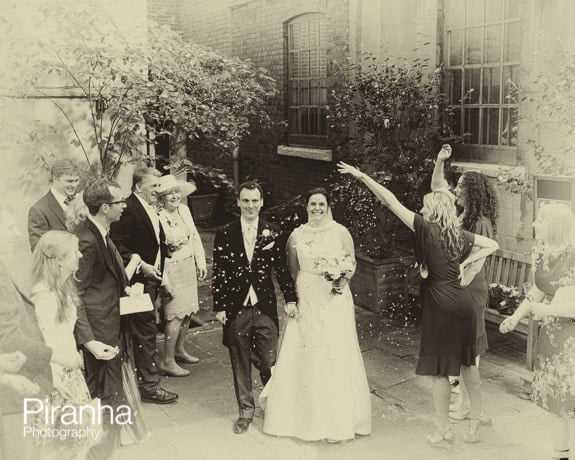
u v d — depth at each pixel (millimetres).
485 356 5250
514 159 6148
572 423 4277
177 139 6012
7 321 2797
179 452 3742
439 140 6402
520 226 5879
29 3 5180
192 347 5625
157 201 4844
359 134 6793
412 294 6406
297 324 4016
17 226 5367
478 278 3930
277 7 8055
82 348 3518
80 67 5383
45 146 5441
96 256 3516
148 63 5562
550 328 3545
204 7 8211
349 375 3961
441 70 6727
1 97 5254
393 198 3818
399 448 3852
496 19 6215
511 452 3740
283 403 4012
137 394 3861
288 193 8102
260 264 3988
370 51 7273
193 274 5055
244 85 6242
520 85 5809
